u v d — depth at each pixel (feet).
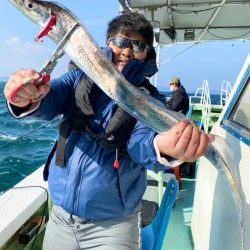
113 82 4.55
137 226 6.15
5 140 46.55
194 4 16.33
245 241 5.25
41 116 5.56
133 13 5.77
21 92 4.30
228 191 6.32
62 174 5.79
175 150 4.01
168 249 9.91
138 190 6.00
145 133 5.01
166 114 4.84
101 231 5.81
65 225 5.98
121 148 5.52
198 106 29.68
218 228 6.79
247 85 7.44
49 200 8.99
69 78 6.09
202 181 9.18
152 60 5.76
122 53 5.64
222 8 17.51
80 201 5.61
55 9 4.43
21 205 8.01
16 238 7.87
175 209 12.21
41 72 4.29
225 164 5.39
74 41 4.38
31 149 45.09
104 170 5.56
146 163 4.75
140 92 4.75
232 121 7.63
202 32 23.27
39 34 4.47
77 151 5.67
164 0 15.67
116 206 5.73
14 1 4.50
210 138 4.04
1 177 34.99
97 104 5.67
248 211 5.35
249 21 20.42
